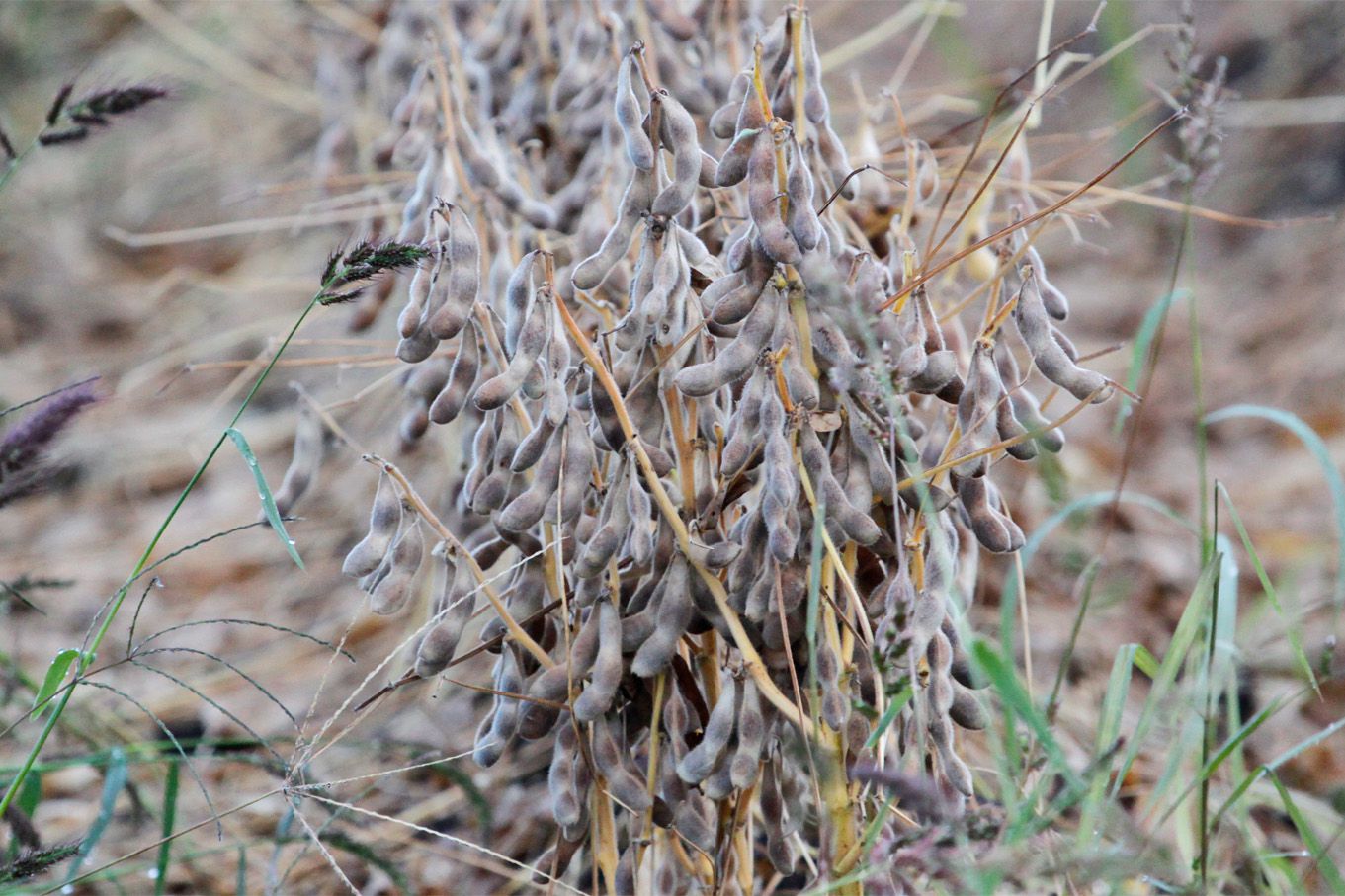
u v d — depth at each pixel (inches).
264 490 129.0
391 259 129.0
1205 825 130.4
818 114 131.1
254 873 138.9
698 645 131.8
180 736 145.7
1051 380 129.0
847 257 130.8
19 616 163.0
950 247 140.9
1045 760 132.0
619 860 133.4
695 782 129.3
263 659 152.0
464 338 130.3
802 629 129.9
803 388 128.2
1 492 129.0
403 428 135.9
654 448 129.6
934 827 126.7
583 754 130.5
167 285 159.9
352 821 140.3
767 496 128.0
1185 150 132.8
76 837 139.5
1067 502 143.9
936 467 129.0
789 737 129.8
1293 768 141.1
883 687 128.3
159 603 169.2
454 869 138.4
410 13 142.3
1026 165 138.6
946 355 128.7
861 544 129.0
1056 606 147.8
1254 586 154.6
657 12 136.0
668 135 128.8
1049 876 128.0
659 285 128.7
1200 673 131.4
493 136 136.5
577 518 130.4
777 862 131.2
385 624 154.1
